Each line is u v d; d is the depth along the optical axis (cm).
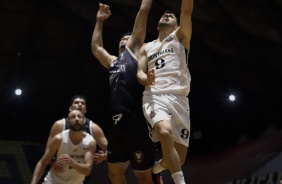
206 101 2056
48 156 647
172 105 450
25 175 1742
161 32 488
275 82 1795
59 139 640
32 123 2180
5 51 1938
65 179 646
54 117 2192
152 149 485
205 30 1691
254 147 1274
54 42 1941
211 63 1809
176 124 453
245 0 1505
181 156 459
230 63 1792
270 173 1062
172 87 457
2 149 1853
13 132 2145
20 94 2052
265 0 1484
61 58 2005
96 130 701
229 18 1592
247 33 1638
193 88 1998
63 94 2150
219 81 1900
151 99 454
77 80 2106
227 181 1151
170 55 468
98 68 2052
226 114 2077
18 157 1831
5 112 2117
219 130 2194
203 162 1347
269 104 1919
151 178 495
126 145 484
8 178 1705
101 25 563
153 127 439
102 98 2200
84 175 661
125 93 478
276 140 1230
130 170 1037
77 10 1792
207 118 2159
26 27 1870
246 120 2066
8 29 1870
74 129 636
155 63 473
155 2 1622
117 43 1908
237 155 1290
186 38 470
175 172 417
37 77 2061
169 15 493
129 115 473
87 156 637
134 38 505
